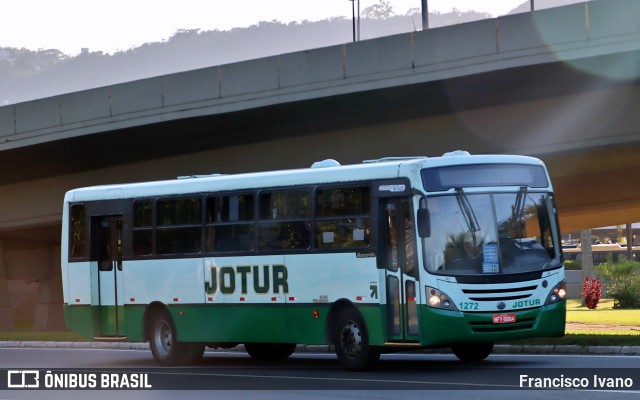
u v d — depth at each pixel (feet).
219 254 71.46
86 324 80.64
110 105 138.82
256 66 128.47
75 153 151.23
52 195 163.94
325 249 64.64
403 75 119.14
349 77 122.42
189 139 143.74
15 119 146.41
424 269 59.16
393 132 131.13
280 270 67.36
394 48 119.65
